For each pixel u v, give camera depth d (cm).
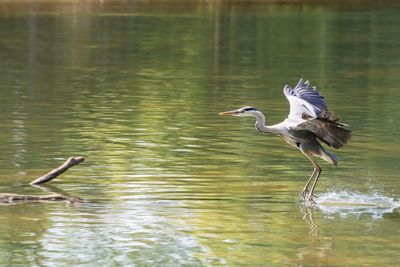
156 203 1320
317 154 1355
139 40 3575
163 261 1086
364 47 3506
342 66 2986
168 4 4959
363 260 1098
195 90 2433
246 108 1348
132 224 1223
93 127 1878
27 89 2384
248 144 1741
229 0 5162
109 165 1542
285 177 1490
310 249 1136
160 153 1642
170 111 2095
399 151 1694
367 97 2344
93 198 1341
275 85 2544
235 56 3206
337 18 4522
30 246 1130
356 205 1339
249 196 1366
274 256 1109
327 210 1309
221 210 1292
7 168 1507
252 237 1178
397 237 1188
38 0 4903
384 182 1465
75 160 1445
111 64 2930
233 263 1084
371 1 5319
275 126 1347
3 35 3622
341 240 1173
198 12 4653
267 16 4553
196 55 3206
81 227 1206
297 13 4719
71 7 4709
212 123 1953
